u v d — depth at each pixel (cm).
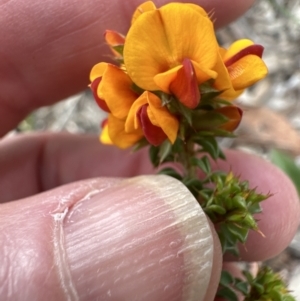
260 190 5
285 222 5
